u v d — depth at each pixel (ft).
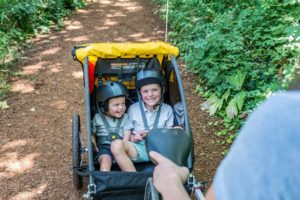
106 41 25.34
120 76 12.65
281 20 17.62
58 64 21.35
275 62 16.63
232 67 17.26
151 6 33.50
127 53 12.12
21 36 24.38
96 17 30.45
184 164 3.35
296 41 15.60
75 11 31.78
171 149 3.30
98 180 9.52
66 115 16.51
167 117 12.05
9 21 24.03
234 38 17.79
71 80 19.63
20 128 15.43
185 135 3.49
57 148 14.28
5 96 17.79
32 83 19.12
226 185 2.08
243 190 2.00
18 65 20.89
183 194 2.90
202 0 23.58
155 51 12.22
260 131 2.01
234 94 16.52
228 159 2.14
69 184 12.51
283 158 1.91
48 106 17.16
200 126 15.40
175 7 27.17
